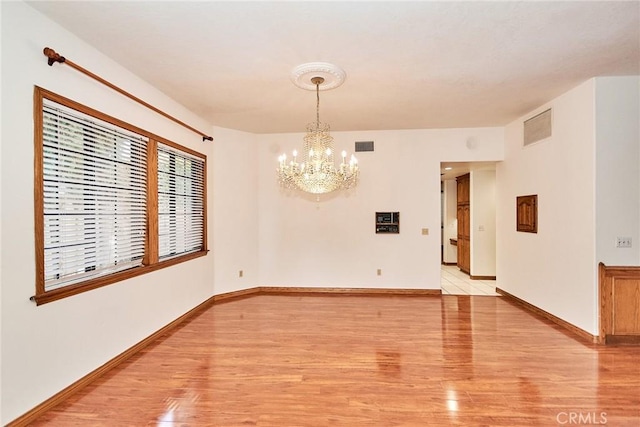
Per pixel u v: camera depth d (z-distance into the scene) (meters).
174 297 3.86
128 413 2.18
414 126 5.19
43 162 2.21
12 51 2.00
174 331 3.70
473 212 6.65
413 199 5.43
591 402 2.29
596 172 3.30
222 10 2.17
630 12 2.21
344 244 5.54
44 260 2.21
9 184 1.98
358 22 2.31
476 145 5.28
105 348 2.74
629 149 3.29
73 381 2.42
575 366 2.81
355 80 3.33
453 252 8.62
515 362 2.89
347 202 5.53
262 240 5.63
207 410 2.21
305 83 3.31
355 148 5.48
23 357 2.05
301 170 3.34
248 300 5.03
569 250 3.69
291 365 2.85
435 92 3.69
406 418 2.12
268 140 5.59
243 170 5.38
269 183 5.61
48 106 2.26
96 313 2.65
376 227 5.48
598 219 3.30
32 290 2.11
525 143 4.57
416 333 3.61
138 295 3.19
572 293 3.65
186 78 3.26
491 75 3.24
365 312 4.39
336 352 3.12
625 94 3.29
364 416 2.15
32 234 2.12
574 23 2.34
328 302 4.91
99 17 2.23
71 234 2.48
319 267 5.58
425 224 5.41
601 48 2.71
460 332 3.64
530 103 4.09
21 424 2.03
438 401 2.31
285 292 5.55
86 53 2.57
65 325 2.36
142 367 2.83
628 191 3.29
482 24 2.35
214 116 4.55
